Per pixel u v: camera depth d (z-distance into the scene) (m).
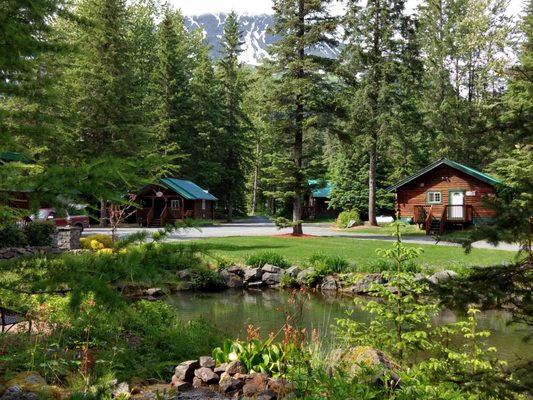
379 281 15.43
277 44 26.69
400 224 6.45
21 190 2.17
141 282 2.39
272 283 16.69
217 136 51.19
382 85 33.81
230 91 53.38
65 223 21.92
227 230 33.62
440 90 44.25
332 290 15.98
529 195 2.97
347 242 24.53
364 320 11.42
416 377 4.67
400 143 39.34
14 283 2.32
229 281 16.31
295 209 28.06
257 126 66.62
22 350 5.63
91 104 30.50
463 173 33.06
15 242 16.31
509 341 8.69
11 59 2.93
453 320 10.75
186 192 40.91
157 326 7.57
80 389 4.43
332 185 58.53
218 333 8.37
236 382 5.37
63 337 6.26
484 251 20.27
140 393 5.09
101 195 2.21
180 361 6.62
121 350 5.85
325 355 6.43
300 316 7.60
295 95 26.66
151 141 36.28
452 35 43.50
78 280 2.25
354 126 34.44
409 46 34.59
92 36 30.12
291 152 28.39
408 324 6.29
